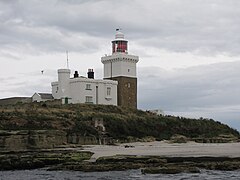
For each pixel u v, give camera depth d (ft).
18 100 375.04
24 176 133.90
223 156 165.58
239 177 118.42
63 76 355.36
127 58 383.86
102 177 124.36
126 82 382.42
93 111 321.93
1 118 256.93
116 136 289.94
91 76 377.09
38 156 167.53
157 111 378.94
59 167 146.82
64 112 299.99
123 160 155.02
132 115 336.70
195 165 139.64
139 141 291.58
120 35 403.54
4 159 157.89
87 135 269.23
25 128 250.16
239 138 337.52
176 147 233.96
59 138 246.88
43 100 353.92
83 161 159.74
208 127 356.59
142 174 127.95
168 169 130.72
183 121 353.92
